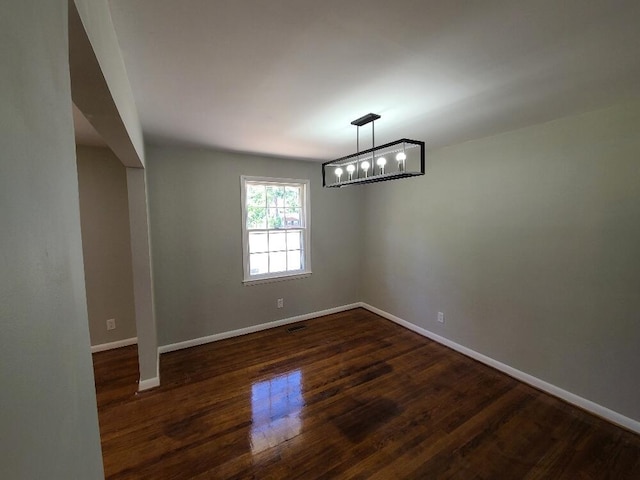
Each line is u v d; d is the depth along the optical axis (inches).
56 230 19.0
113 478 68.5
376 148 84.9
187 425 85.4
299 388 103.7
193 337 137.5
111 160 129.9
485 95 75.3
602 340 88.3
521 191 105.3
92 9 31.5
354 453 75.7
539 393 100.7
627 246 82.5
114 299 133.2
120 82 52.4
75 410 21.1
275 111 85.2
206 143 122.6
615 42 52.5
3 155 12.4
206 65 59.4
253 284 151.7
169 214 129.6
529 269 104.4
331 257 177.8
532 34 50.1
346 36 50.5
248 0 41.5
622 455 75.0
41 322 16.0
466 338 127.3
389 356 127.0
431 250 141.3
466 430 83.7
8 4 13.3
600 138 85.7
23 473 13.1
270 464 72.3
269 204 157.6
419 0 41.9
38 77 16.8
